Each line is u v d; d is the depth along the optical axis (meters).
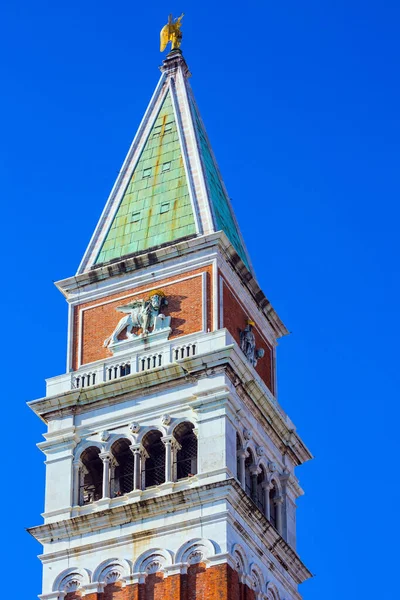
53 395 153.62
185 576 141.62
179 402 149.25
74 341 157.25
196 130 169.62
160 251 157.38
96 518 146.75
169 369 150.38
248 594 142.88
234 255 157.88
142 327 154.75
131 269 158.38
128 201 165.50
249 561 144.62
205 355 149.25
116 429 150.88
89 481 151.50
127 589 143.12
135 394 151.50
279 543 149.62
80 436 151.88
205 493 143.75
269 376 160.62
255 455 151.12
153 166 167.38
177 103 172.50
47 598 145.38
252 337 156.88
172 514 144.62
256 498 149.75
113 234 163.00
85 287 159.62
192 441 148.75
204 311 153.38
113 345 155.00
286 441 156.50
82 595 144.62
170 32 178.38
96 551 146.00
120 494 148.75
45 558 147.12
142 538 144.75
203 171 164.62
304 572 153.00
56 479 150.50
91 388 152.75
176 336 153.12
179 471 148.00
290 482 155.75
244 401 150.88
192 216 160.25
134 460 148.75
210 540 142.00
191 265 156.00
